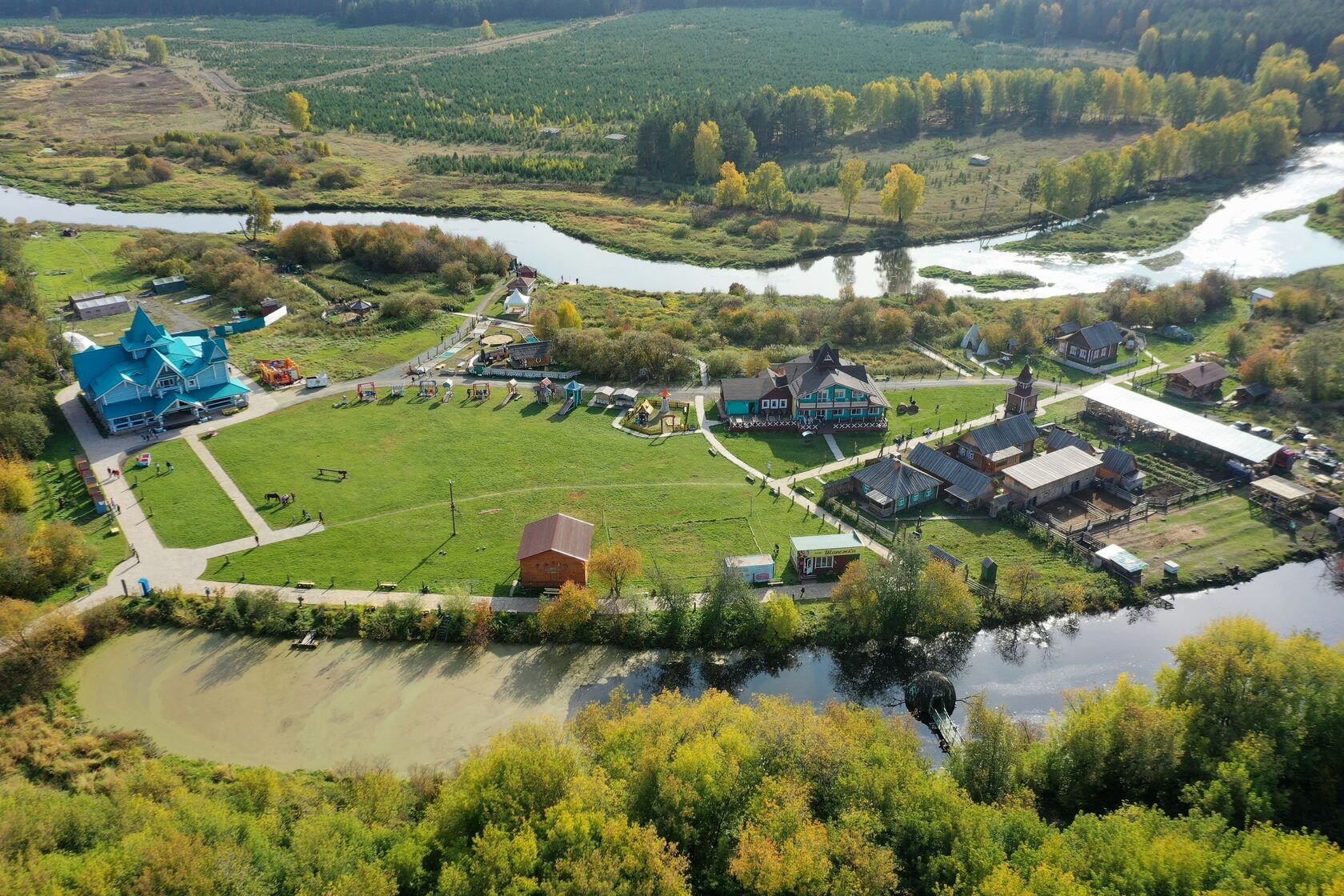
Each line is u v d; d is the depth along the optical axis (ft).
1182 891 177.68
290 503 359.46
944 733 253.44
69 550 311.06
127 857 181.78
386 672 280.72
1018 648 296.30
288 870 185.06
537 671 282.97
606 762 216.54
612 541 339.36
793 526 349.82
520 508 359.87
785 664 290.97
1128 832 190.19
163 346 433.89
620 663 287.28
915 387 470.39
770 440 414.21
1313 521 349.41
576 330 501.56
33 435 386.93
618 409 444.14
